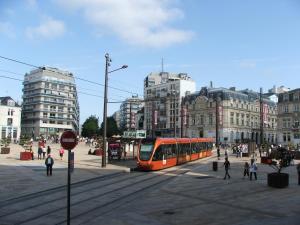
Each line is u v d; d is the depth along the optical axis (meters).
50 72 146.38
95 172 34.38
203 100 120.88
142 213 16.58
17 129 121.06
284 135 97.69
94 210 17.11
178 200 20.12
